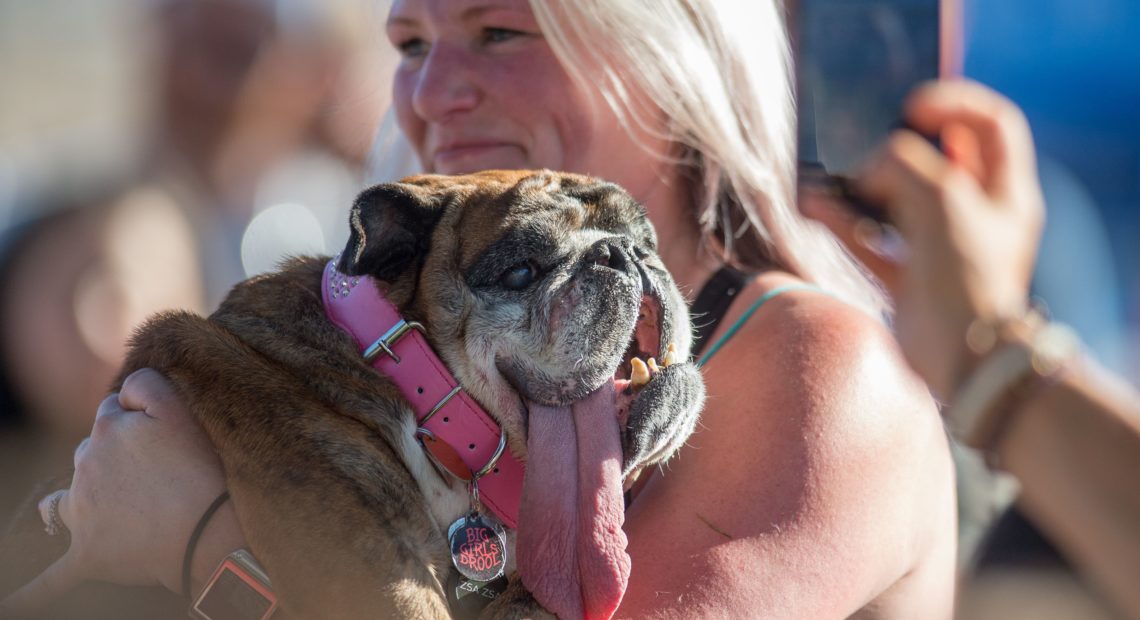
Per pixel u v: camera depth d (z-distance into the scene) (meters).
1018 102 8.94
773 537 3.61
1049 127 8.83
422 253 4.26
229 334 4.19
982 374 2.53
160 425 3.93
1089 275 7.26
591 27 4.56
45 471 5.81
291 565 3.63
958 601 5.18
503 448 4.09
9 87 11.29
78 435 5.97
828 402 3.84
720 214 4.99
